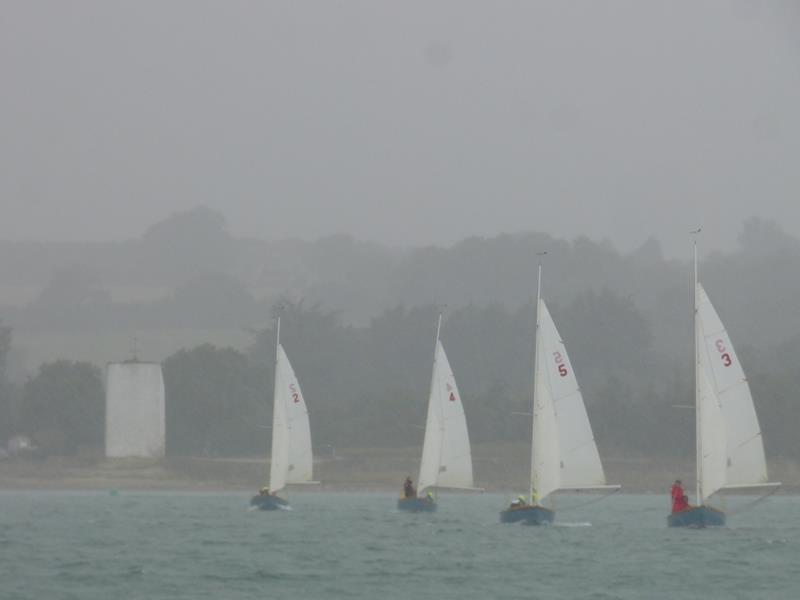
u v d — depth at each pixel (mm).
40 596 193750
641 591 199875
